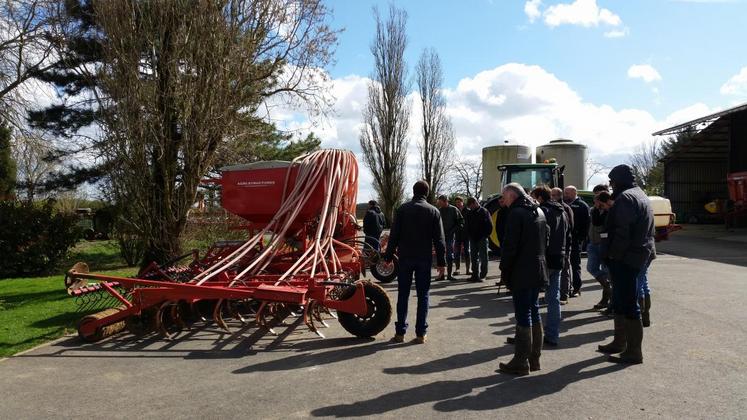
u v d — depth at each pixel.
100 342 6.52
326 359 5.72
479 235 11.06
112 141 8.55
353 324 6.52
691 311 7.73
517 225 5.05
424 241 6.26
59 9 12.51
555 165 16.33
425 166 37.16
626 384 4.82
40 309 8.59
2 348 6.24
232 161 11.17
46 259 15.30
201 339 6.61
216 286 6.73
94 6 8.59
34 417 4.28
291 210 8.29
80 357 5.91
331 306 6.43
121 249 16.19
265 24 9.71
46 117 18.62
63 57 12.15
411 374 5.19
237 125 9.77
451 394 4.64
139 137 8.51
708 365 5.32
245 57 9.23
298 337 6.66
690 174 34.06
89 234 25.86
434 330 6.94
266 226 8.43
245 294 6.37
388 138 33.94
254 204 8.80
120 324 6.93
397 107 34.06
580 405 4.35
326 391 4.75
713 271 12.05
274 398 4.61
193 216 11.20
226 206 8.95
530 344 5.14
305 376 5.18
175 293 6.51
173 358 5.85
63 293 10.43
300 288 6.40
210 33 8.79
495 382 4.93
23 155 18.97
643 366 5.32
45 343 6.48
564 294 8.52
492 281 11.20
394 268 11.34
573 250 9.03
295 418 4.18
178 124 8.87
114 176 8.79
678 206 33.84
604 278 7.95
